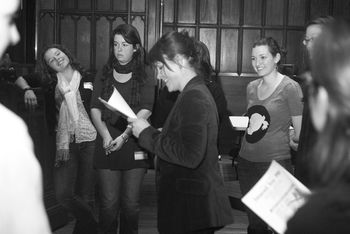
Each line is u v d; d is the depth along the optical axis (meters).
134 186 3.67
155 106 3.95
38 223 0.99
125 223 3.81
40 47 8.52
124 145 3.61
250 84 3.51
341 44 1.00
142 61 3.70
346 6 9.14
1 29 1.05
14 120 1.02
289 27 9.23
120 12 8.60
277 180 1.56
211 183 2.41
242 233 4.83
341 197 0.99
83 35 8.68
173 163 2.38
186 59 2.46
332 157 1.02
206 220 2.37
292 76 5.16
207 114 2.37
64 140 3.87
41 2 8.52
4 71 4.10
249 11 9.23
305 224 1.01
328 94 1.02
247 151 3.38
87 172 3.98
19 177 0.98
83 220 4.03
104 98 3.65
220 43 9.23
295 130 3.23
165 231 2.45
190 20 9.20
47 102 3.97
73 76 3.94
